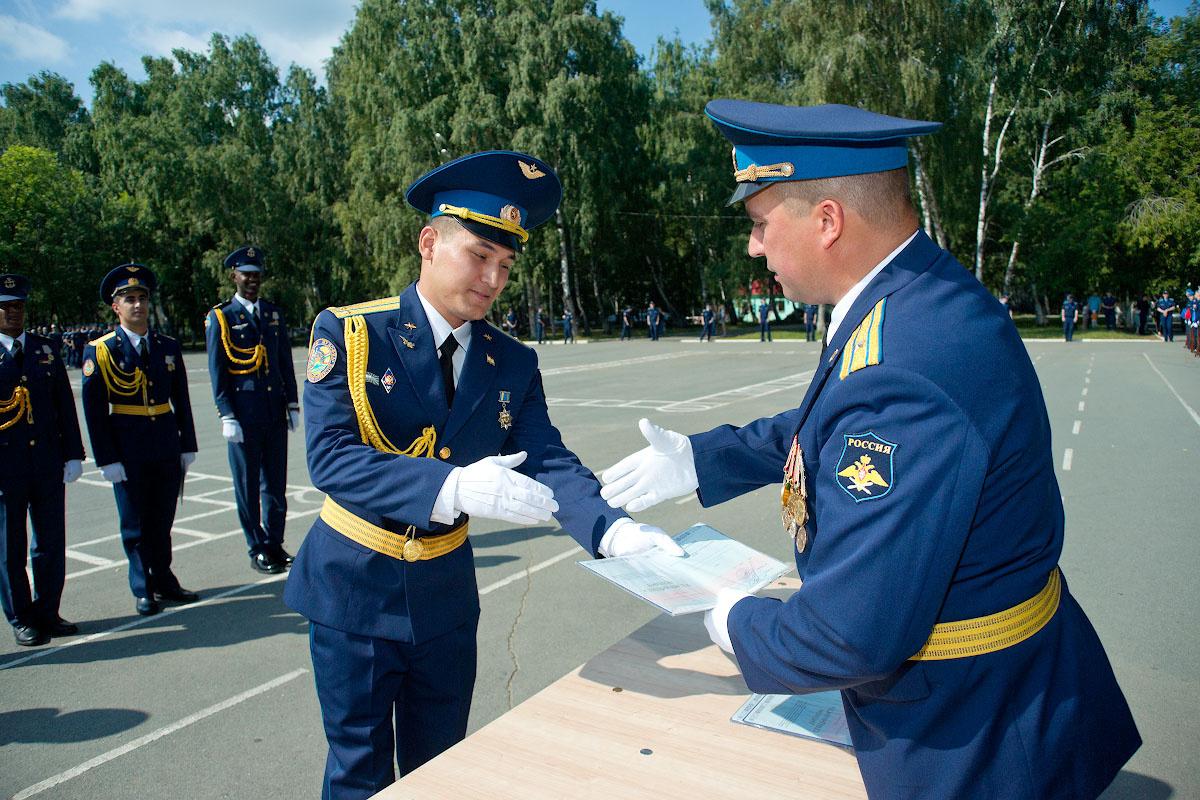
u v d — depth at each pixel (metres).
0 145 47.47
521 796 1.36
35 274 38.84
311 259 39.41
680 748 1.50
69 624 4.31
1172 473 7.07
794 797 1.35
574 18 30.41
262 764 2.98
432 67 31.28
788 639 1.19
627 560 1.69
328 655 1.96
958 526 1.08
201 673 3.77
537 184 1.92
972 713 1.17
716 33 32.97
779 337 32.88
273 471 5.28
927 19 24.22
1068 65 25.84
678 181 34.53
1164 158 27.06
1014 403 1.13
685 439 1.88
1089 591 4.33
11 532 4.11
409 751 2.12
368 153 31.88
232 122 41.28
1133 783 2.67
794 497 1.37
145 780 2.89
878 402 1.12
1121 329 31.45
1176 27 30.31
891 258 1.29
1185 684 3.30
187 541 6.05
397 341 1.96
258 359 5.17
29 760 3.03
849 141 1.25
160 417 4.64
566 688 1.74
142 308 4.68
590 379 17.47
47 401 4.27
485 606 4.45
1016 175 31.56
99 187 45.78
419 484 1.70
